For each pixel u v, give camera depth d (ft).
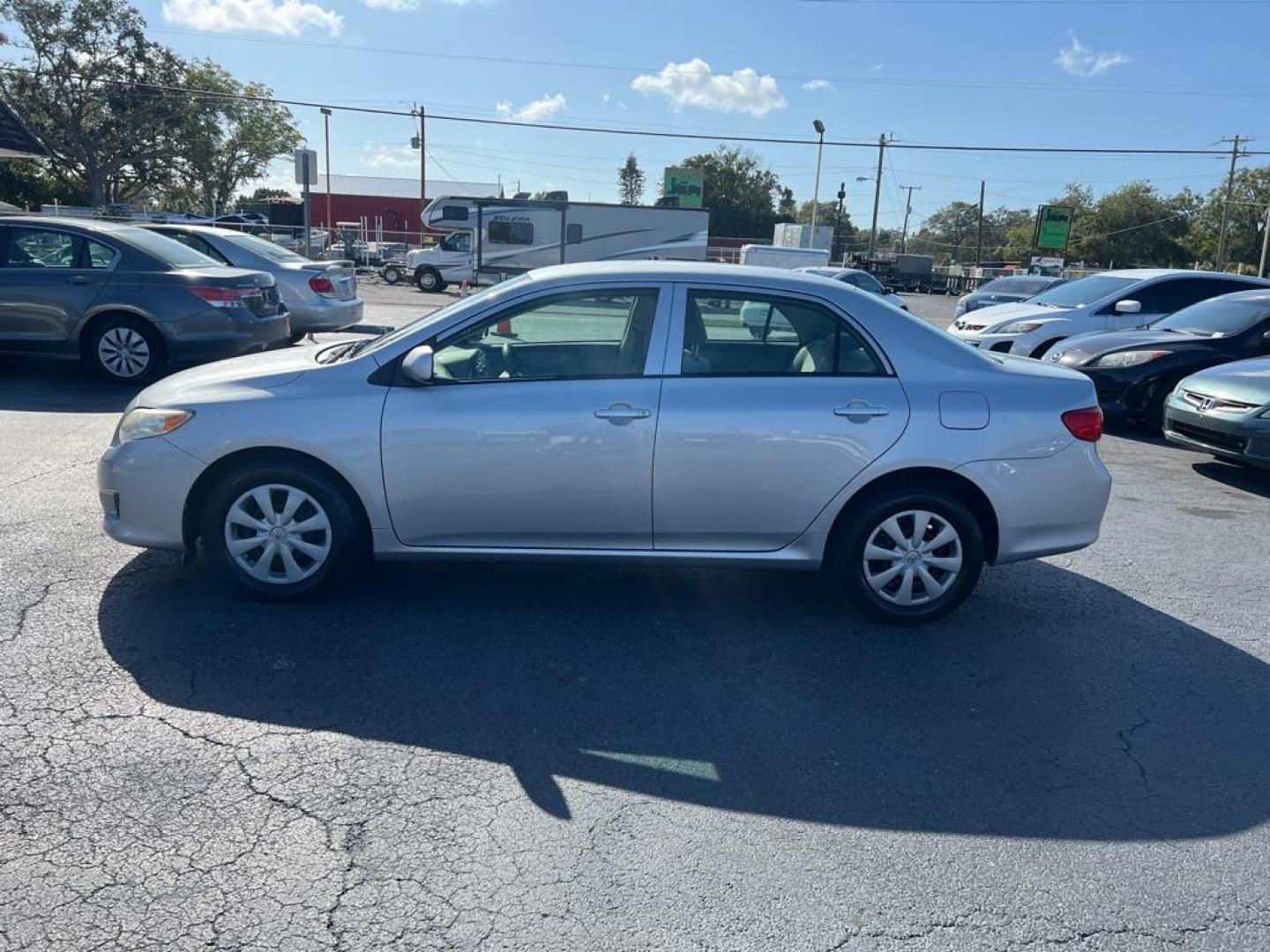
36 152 63.21
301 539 15.47
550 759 11.69
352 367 15.34
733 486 15.08
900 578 15.80
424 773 11.27
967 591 15.88
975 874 9.90
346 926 8.79
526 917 9.01
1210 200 269.64
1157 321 38.09
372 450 14.89
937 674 14.46
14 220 32.65
